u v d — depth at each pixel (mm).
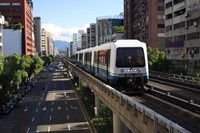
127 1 154000
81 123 56688
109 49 32938
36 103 81375
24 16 169250
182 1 85062
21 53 156250
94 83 43312
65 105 76625
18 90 91438
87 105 69688
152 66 75812
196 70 56594
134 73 30359
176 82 47844
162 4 120125
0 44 111875
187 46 81438
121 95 24641
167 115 20750
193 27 77188
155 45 120000
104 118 48969
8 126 57969
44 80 141125
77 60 91875
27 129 55250
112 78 30672
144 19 127688
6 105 69875
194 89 36656
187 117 19969
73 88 108500
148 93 30500
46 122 59938
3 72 66375
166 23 98688
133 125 20922
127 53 30500
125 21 160125
